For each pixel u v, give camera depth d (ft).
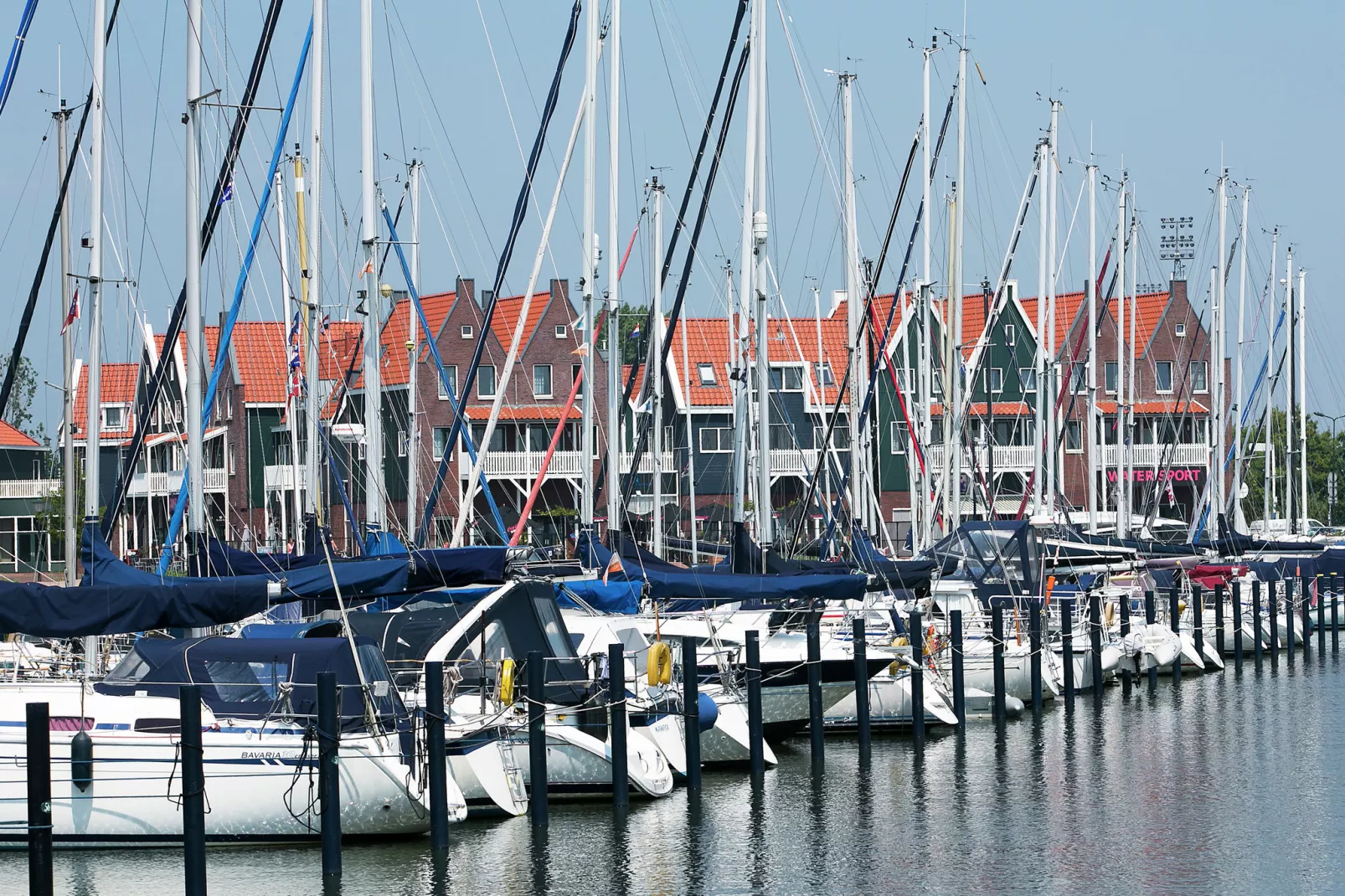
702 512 363.76
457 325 364.58
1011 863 112.27
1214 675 221.46
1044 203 253.03
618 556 149.07
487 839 114.52
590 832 117.60
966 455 291.58
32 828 87.45
